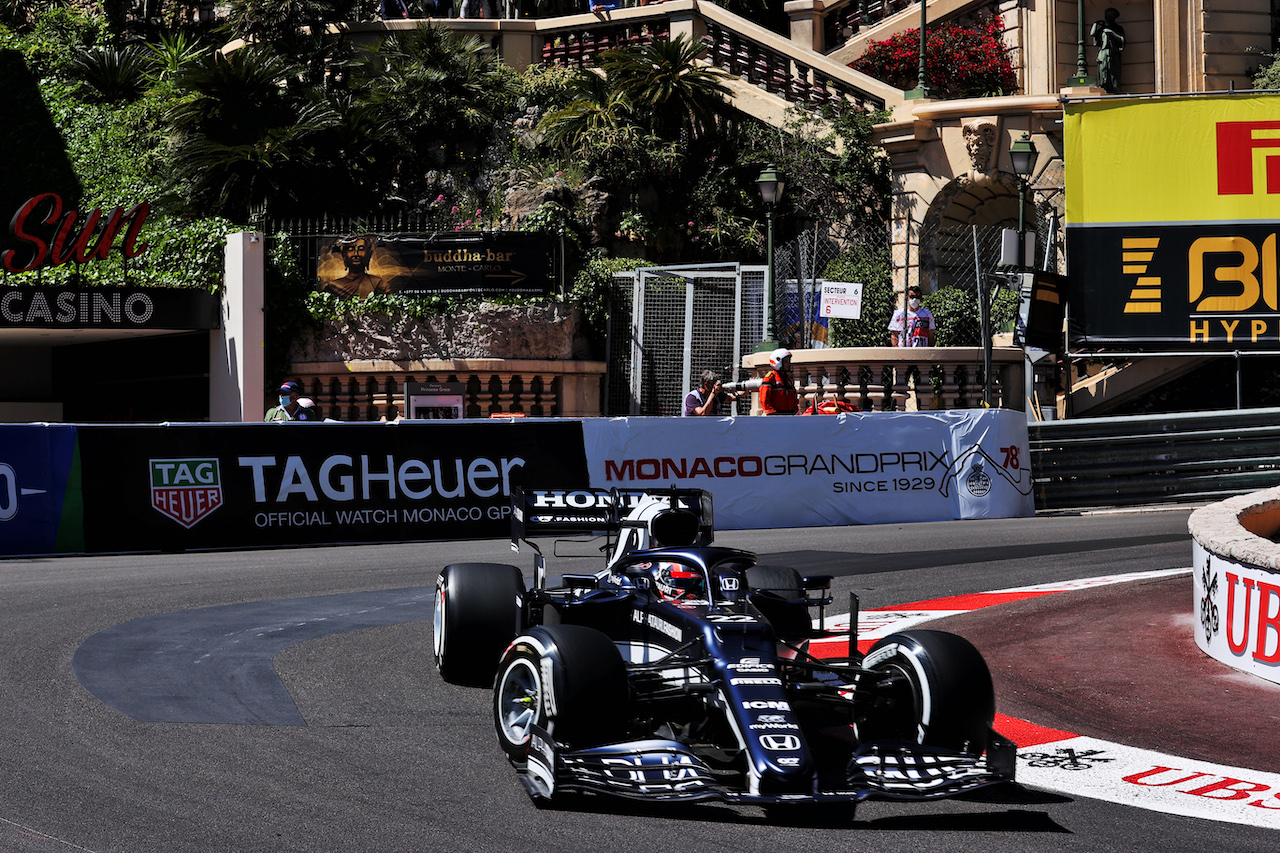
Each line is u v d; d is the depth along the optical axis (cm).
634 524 881
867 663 729
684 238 3164
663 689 714
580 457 1881
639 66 3123
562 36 3547
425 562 1569
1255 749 756
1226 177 2336
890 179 3056
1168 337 2366
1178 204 2353
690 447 1903
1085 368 2716
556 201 2942
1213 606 1000
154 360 3033
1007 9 3269
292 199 3014
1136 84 3192
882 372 2300
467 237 2702
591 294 2812
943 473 1981
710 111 3180
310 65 3381
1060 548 1602
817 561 1525
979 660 677
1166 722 820
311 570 1502
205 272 2797
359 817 614
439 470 1838
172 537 1723
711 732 685
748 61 3319
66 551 1683
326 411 2777
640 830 603
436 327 2709
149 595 1302
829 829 612
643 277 2791
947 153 2925
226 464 1756
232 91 3083
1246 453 2097
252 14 3388
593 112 3134
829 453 1944
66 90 3781
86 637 1063
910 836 603
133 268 2850
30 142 3644
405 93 3234
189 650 1017
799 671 776
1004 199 3005
